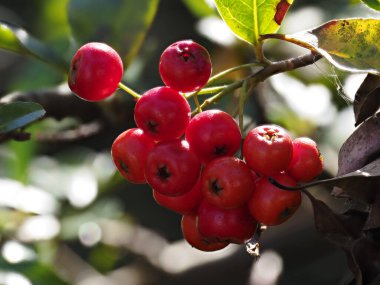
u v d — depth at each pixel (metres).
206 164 0.23
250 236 0.23
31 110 0.23
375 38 0.22
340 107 0.32
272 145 0.22
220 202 0.22
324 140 0.32
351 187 0.22
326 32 0.23
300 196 0.22
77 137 0.32
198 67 0.22
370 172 0.22
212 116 0.22
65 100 0.29
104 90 0.23
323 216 0.22
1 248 0.31
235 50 0.32
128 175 0.23
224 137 0.22
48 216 0.35
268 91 0.32
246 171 0.22
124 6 0.29
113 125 0.31
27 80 0.34
